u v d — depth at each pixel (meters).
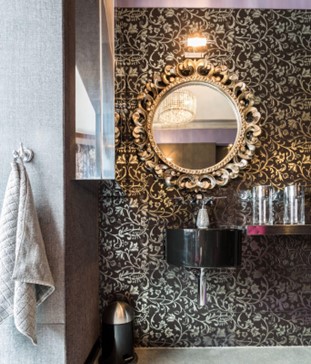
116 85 1.16
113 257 1.52
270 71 1.58
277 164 1.57
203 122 1.58
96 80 1.05
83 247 1.18
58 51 0.94
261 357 1.40
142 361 1.35
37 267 0.83
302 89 1.58
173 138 1.55
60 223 0.92
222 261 1.28
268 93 1.57
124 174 1.44
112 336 1.29
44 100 0.93
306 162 1.57
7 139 0.92
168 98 1.57
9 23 0.94
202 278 1.41
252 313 1.52
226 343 1.50
